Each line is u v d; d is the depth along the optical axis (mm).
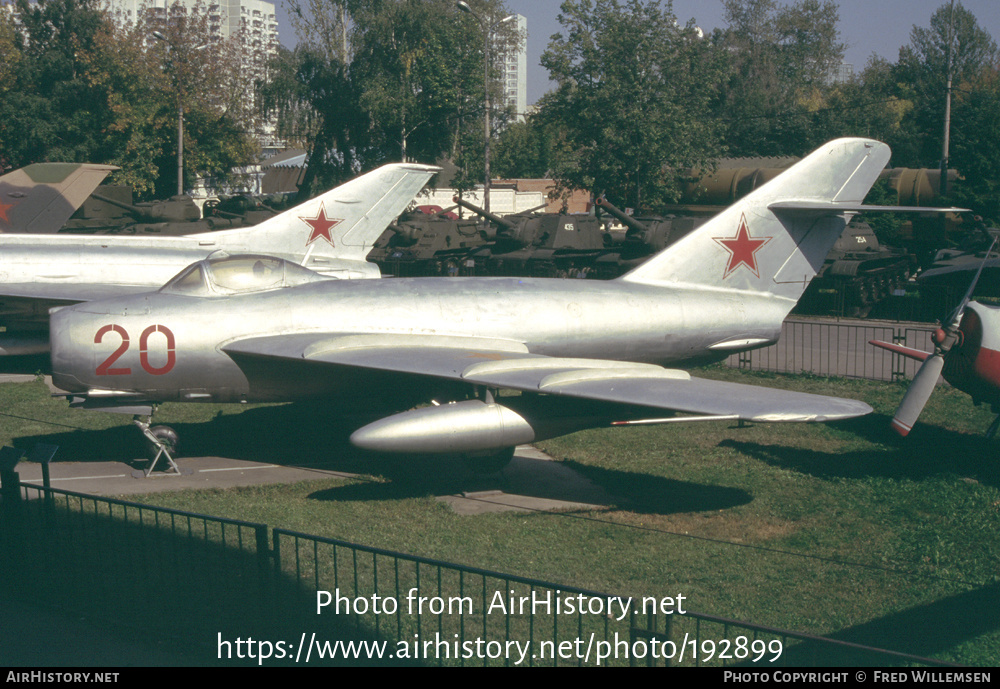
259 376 12531
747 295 14734
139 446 13492
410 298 13172
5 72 51125
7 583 8023
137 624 7211
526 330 13281
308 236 20094
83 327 11820
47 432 14211
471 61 49375
